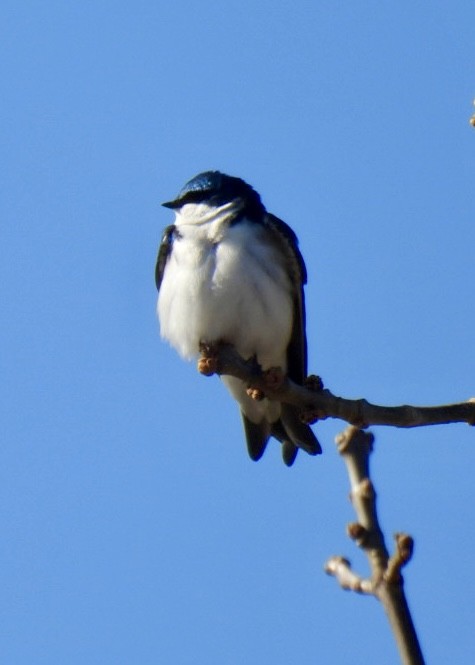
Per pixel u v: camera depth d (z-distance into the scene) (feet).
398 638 18.34
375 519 19.56
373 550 19.16
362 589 19.02
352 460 20.24
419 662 18.08
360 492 19.79
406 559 18.69
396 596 18.61
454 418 29.76
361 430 20.57
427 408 29.78
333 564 19.60
